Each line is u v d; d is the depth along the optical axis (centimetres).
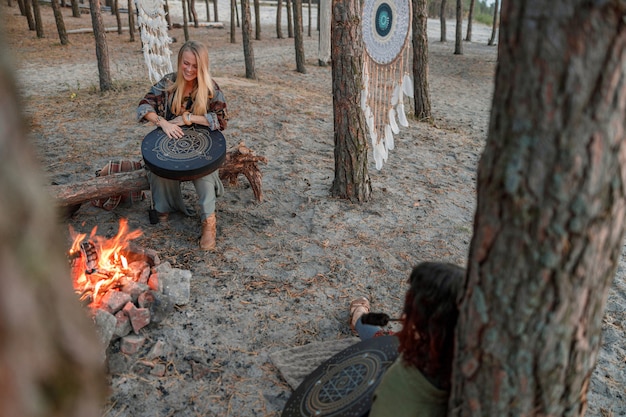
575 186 118
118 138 645
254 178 468
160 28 809
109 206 441
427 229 452
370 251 412
